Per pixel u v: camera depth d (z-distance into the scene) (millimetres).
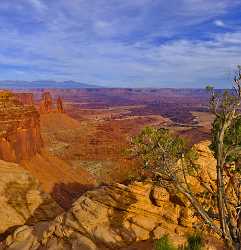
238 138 15531
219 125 14758
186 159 17969
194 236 15023
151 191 25516
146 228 24344
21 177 45469
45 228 28719
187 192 15531
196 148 23719
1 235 38031
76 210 26922
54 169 82312
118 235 24500
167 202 24938
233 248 14414
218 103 14391
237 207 15570
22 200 42812
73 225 25984
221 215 14508
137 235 24156
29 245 26734
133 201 25500
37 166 78250
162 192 24922
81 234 25281
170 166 15633
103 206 26266
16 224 39688
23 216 40969
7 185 43000
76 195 70438
